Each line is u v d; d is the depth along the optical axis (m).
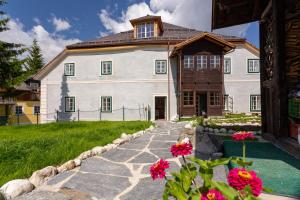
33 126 12.20
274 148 5.43
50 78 21.38
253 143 6.10
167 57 19.91
